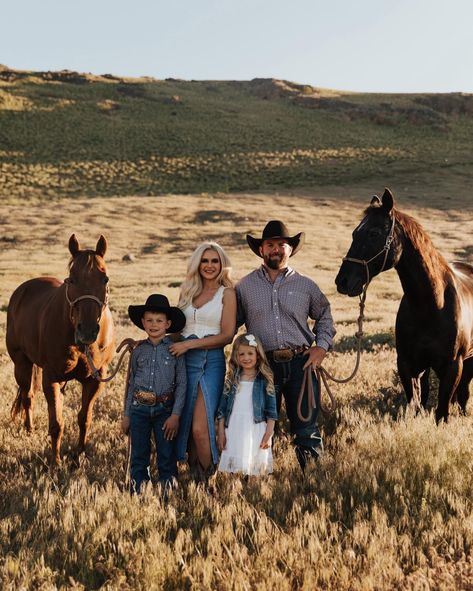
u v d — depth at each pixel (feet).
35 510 15.15
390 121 301.84
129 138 244.63
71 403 26.55
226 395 17.29
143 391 17.01
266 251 17.62
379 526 13.42
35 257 100.17
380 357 34.83
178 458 17.12
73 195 170.60
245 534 13.83
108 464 19.39
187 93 352.08
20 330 23.47
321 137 266.98
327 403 24.31
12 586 11.55
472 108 334.03
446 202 163.22
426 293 20.15
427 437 17.60
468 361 24.57
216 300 17.42
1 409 25.66
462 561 12.77
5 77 327.67
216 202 156.66
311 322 48.47
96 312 18.24
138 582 11.86
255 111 315.78
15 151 215.51
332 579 12.10
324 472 16.62
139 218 139.03
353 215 144.97
